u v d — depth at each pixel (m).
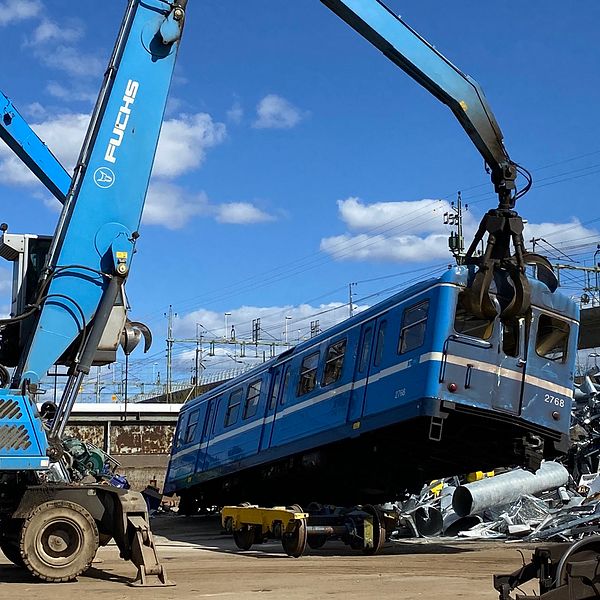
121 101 12.20
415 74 14.17
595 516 17.22
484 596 9.60
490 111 14.42
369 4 13.81
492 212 14.21
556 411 14.91
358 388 16.39
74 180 11.98
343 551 16.42
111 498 11.34
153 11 12.46
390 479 17.73
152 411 50.53
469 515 18.62
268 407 21.38
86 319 11.62
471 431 14.91
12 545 12.09
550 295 15.00
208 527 26.38
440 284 14.23
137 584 10.58
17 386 11.33
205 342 62.69
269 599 9.41
